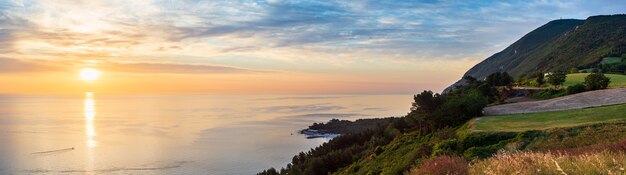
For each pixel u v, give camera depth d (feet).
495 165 46.75
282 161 399.85
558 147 86.94
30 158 428.97
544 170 42.34
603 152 49.08
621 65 362.33
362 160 160.66
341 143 244.83
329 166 181.88
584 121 108.99
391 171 105.50
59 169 369.50
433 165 52.75
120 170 362.94
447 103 156.97
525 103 178.91
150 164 391.24
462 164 51.29
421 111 166.20
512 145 95.61
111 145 526.16
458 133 123.34
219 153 455.63
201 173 348.18
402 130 193.77
